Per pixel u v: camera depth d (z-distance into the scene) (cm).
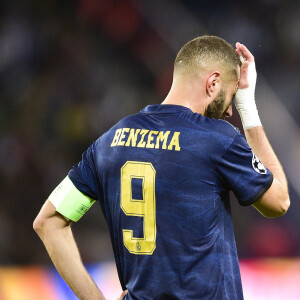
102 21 3834
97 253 2970
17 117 3600
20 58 3722
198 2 3844
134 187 764
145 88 3741
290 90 3703
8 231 3166
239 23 3828
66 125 3597
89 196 818
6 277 1994
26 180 3391
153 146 765
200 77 801
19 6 3772
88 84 3719
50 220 815
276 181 782
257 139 848
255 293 2069
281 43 3800
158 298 742
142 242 754
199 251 740
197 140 754
